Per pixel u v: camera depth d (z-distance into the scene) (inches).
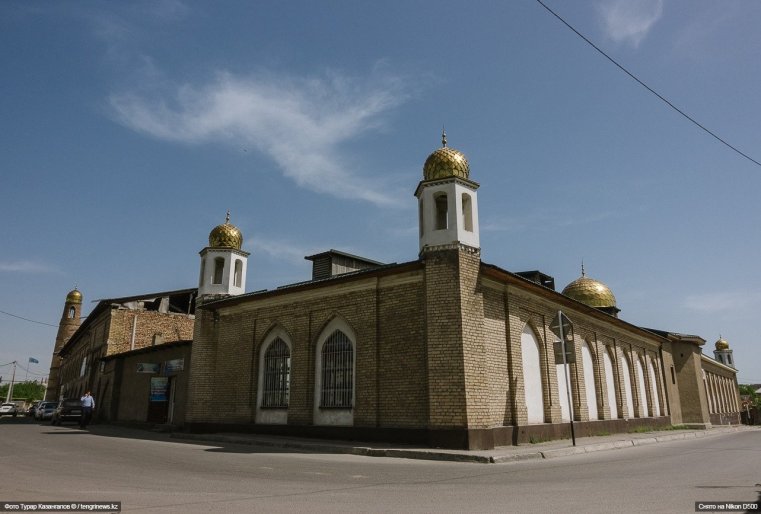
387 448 542.3
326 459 486.9
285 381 744.3
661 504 264.1
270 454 527.5
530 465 447.5
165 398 1030.4
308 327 722.8
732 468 422.3
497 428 595.2
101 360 1336.1
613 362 1002.1
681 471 401.4
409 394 604.4
